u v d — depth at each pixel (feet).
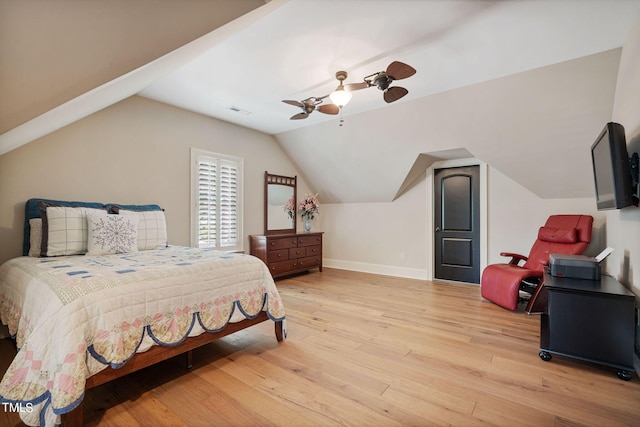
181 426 4.71
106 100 7.54
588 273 7.47
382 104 12.28
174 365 6.65
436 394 5.55
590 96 9.05
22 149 8.63
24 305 5.53
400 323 9.27
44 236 7.91
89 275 5.45
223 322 6.72
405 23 6.86
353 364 6.70
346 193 18.17
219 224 14.08
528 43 7.78
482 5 6.28
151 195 11.64
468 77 9.78
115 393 5.59
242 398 5.43
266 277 7.86
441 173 15.53
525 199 12.98
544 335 7.49
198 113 13.30
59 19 3.67
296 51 8.10
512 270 10.71
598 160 7.59
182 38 4.50
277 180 17.25
